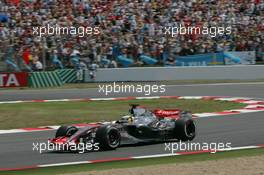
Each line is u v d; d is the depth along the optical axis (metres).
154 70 102.25
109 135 37.12
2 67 95.56
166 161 32.97
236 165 30.09
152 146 39.12
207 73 103.81
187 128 41.72
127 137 38.72
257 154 35.12
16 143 42.41
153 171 28.66
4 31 99.12
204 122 53.50
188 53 105.50
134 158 34.09
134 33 105.00
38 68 97.81
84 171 29.95
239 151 36.56
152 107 66.88
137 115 40.31
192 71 103.62
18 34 99.56
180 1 111.94
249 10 112.75
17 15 103.31
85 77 101.06
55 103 72.75
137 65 103.94
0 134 48.16
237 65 104.62
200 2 112.62
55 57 99.62
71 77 100.56
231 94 81.06
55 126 53.00
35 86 95.50
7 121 56.81
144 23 106.69
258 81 99.56
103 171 29.06
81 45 101.81
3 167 31.89
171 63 105.19
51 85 96.31
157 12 109.06
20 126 53.44
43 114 61.84
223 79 103.69
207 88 89.75
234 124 51.56
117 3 109.69
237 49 107.00
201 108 65.50
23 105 70.75
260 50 107.31
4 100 77.00
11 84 95.25
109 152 36.56
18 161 34.03
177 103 70.62
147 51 104.38
